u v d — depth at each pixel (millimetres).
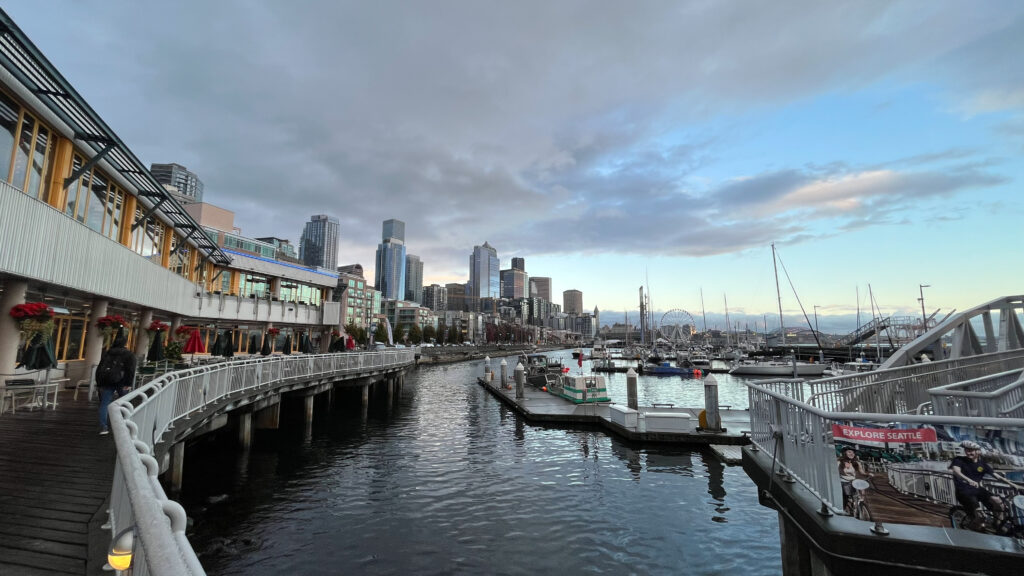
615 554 9883
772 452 6172
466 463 16781
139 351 19734
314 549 10031
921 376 9711
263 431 20891
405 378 55875
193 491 13344
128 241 18312
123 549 2547
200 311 28375
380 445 19688
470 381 51969
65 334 17000
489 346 155625
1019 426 3957
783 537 6070
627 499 13039
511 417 26469
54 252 12367
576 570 9242
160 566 1453
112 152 14555
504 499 13062
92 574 4473
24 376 13102
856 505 4516
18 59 9867
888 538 4121
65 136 13211
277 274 38625
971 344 15188
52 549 4992
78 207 14461
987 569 3852
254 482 14336
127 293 17156
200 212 54031
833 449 4688
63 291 14539
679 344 124000
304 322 40469
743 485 14156
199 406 12742
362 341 102875
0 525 5500
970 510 4098
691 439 18422
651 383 53781
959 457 4188
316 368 24172
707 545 10281
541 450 18562
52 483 6859
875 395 9070
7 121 11109
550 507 12461
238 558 9586
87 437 9273
